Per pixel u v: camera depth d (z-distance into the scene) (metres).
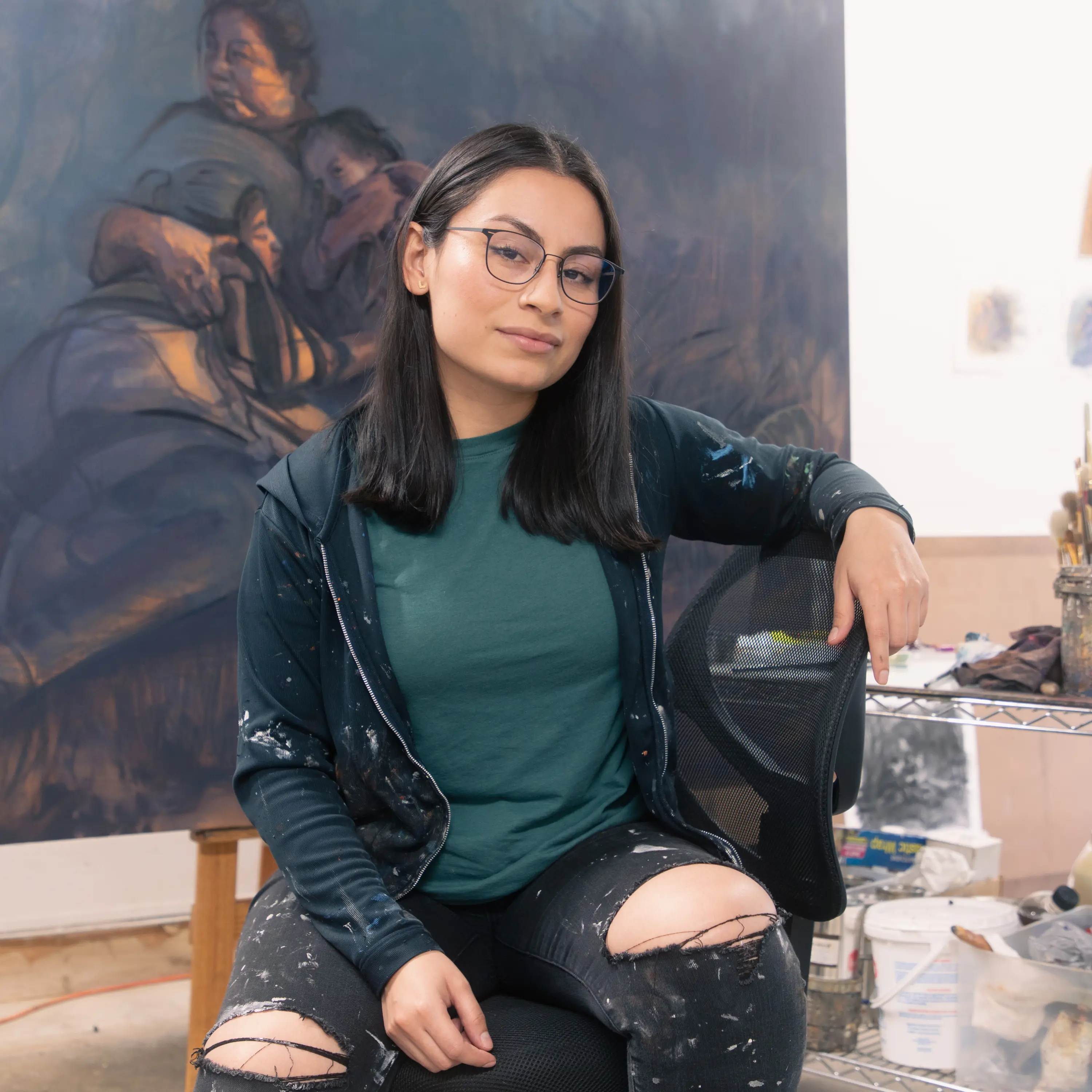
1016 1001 1.55
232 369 1.94
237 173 1.93
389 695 1.03
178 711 1.90
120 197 1.85
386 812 1.07
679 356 2.31
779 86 2.43
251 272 1.95
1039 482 2.93
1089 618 1.54
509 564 1.06
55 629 1.81
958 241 2.84
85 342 1.83
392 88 2.06
